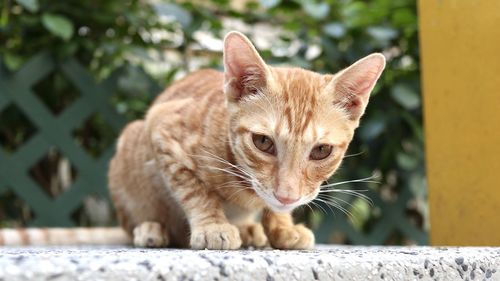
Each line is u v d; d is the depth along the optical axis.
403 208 1.09
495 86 0.68
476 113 0.69
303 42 1.06
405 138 1.08
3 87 0.92
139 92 0.99
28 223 1.02
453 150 0.71
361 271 0.52
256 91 0.68
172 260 0.48
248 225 0.73
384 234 1.08
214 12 1.10
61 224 0.96
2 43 0.97
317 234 1.05
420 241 1.10
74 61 0.96
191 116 0.71
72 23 0.97
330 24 1.04
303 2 1.05
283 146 0.66
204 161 0.68
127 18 0.99
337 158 0.68
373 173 1.08
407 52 1.07
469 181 0.70
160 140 0.71
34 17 0.95
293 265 0.50
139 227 0.76
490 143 0.68
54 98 1.02
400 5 1.07
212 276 0.48
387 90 1.06
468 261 0.56
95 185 0.97
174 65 1.05
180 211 0.74
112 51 0.97
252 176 0.67
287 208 0.65
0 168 0.92
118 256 0.49
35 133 0.99
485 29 0.68
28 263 0.46
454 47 0.71
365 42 1.06
